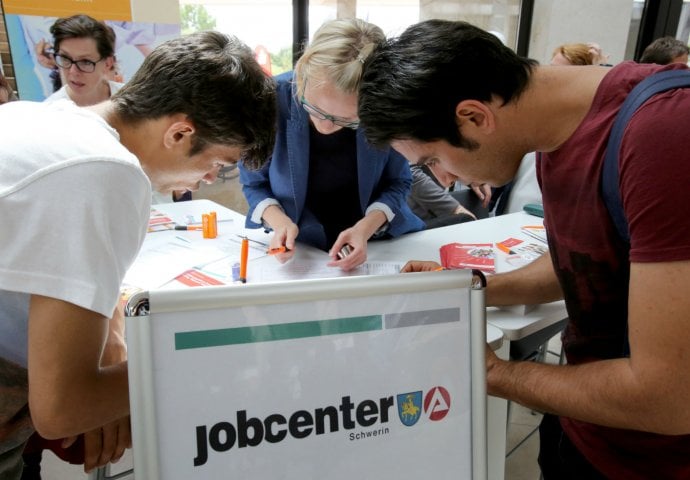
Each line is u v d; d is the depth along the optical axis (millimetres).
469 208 2424
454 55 692
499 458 1195
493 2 3781
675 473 811
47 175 585
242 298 580
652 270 575
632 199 591
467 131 732
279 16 3164
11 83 2482
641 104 611
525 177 2303
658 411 600
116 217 625
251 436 610
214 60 757
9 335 737
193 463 597
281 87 1446
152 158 800
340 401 633
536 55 4066
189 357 581
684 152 550
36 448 967
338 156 1550
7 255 584
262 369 604
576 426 952
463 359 671
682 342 565
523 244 1611
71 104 742
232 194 3416
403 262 1407
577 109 706
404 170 1676
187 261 1356
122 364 698
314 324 613
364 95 767
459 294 658
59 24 2107
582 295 826
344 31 1228
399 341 644
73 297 589
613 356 837
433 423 670
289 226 1477
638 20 3920
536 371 764
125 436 892
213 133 778
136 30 2611
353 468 649
